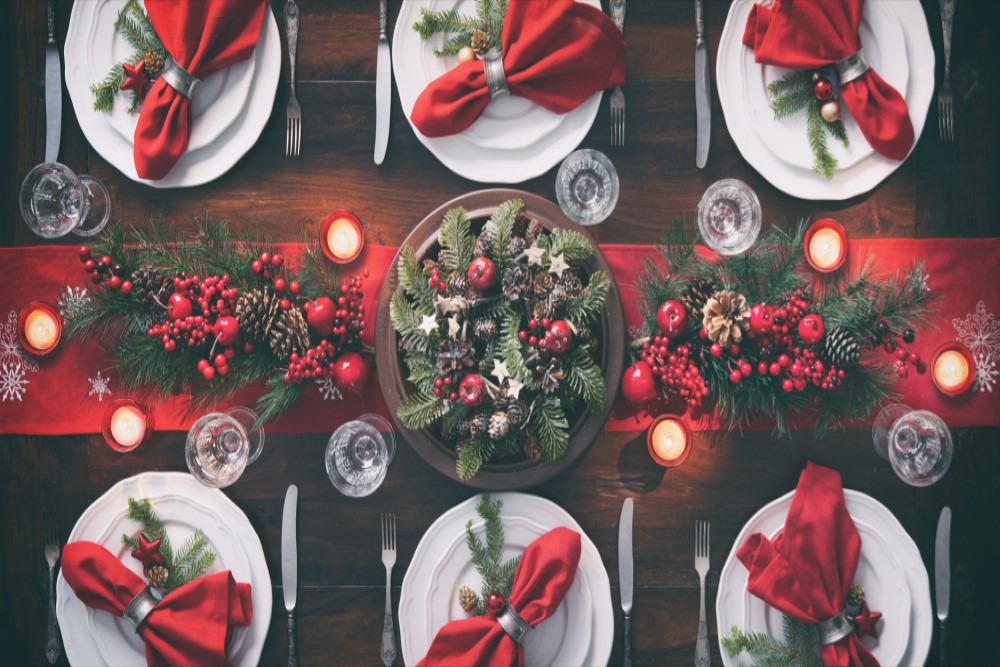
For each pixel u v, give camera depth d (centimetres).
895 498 149
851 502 147
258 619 147
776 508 146
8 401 150
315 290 146
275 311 140
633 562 148
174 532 147
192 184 148
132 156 148
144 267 145
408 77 146
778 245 147
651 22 149
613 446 148
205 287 141
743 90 146
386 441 146
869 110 144
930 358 149
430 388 138
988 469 149
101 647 147
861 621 144
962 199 150
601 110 149
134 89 146
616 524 148
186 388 149
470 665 139
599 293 136
